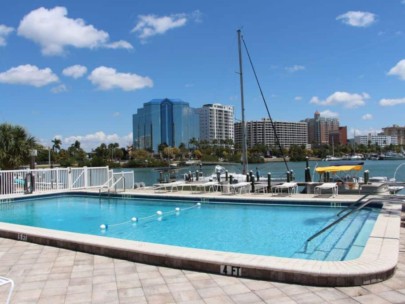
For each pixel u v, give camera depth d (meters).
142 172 63.41
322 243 9.31
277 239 10.16
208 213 14.41
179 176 30.44
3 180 19.34
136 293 5.12
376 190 15.49
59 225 13.19
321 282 5.21
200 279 5.65
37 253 7.43
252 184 18.17
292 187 17.19
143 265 6.45
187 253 6.36
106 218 14.30
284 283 5.39
